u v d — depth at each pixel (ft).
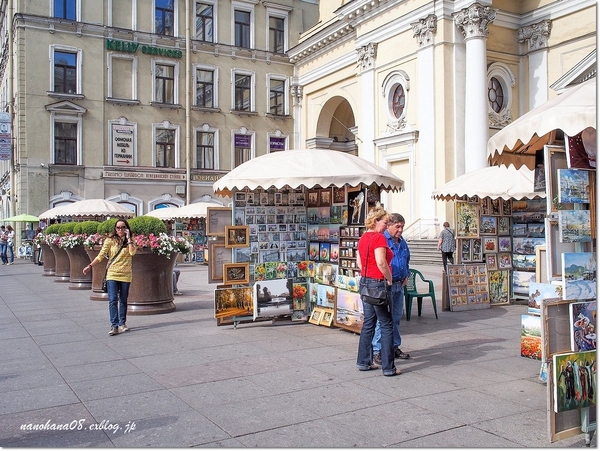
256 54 117.60
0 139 85.71
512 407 17.89
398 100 89.30
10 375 21.95
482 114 76.89
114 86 105.19
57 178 100.32
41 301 44.45
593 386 15.39
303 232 34.50
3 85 122.52
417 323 33.40
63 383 20.77
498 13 82.33
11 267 85.30
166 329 31.32
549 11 80.38
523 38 83.82
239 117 116.47
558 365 14.88
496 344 27.22
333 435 15.55
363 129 95.66
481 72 77.00
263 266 32.76
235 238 32.12
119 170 104.22
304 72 119.75
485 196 37.58
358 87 98.58
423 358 24.52
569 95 16.87
